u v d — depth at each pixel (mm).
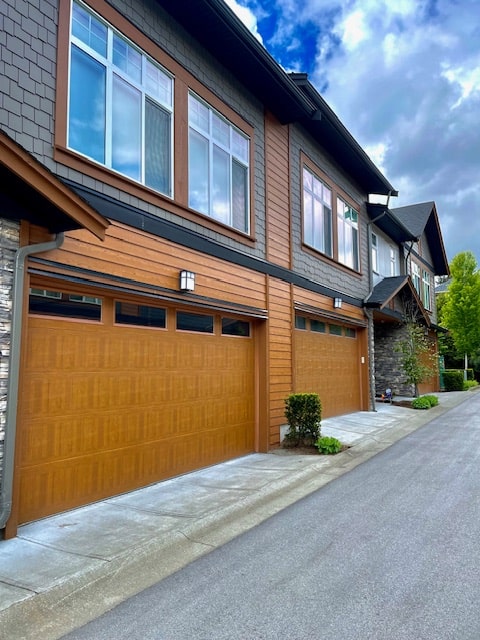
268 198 9344
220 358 7902
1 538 4414
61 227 4777
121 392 5949
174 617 3238
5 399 4430
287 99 9320
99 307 5758
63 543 4367
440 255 25719
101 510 5293
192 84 7379
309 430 8875
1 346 4422
